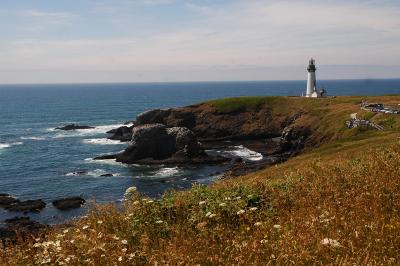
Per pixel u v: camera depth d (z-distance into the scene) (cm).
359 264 611
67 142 11450
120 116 19862
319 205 988
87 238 862
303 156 4547
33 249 911
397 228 757
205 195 1180
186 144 8656
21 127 15300
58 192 6372
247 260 655
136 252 754
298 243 698
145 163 8388
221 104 12200
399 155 1522
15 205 5456
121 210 1162
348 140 5703
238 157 8906
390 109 8362
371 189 1079
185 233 895
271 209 1073
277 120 11481
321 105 10875
